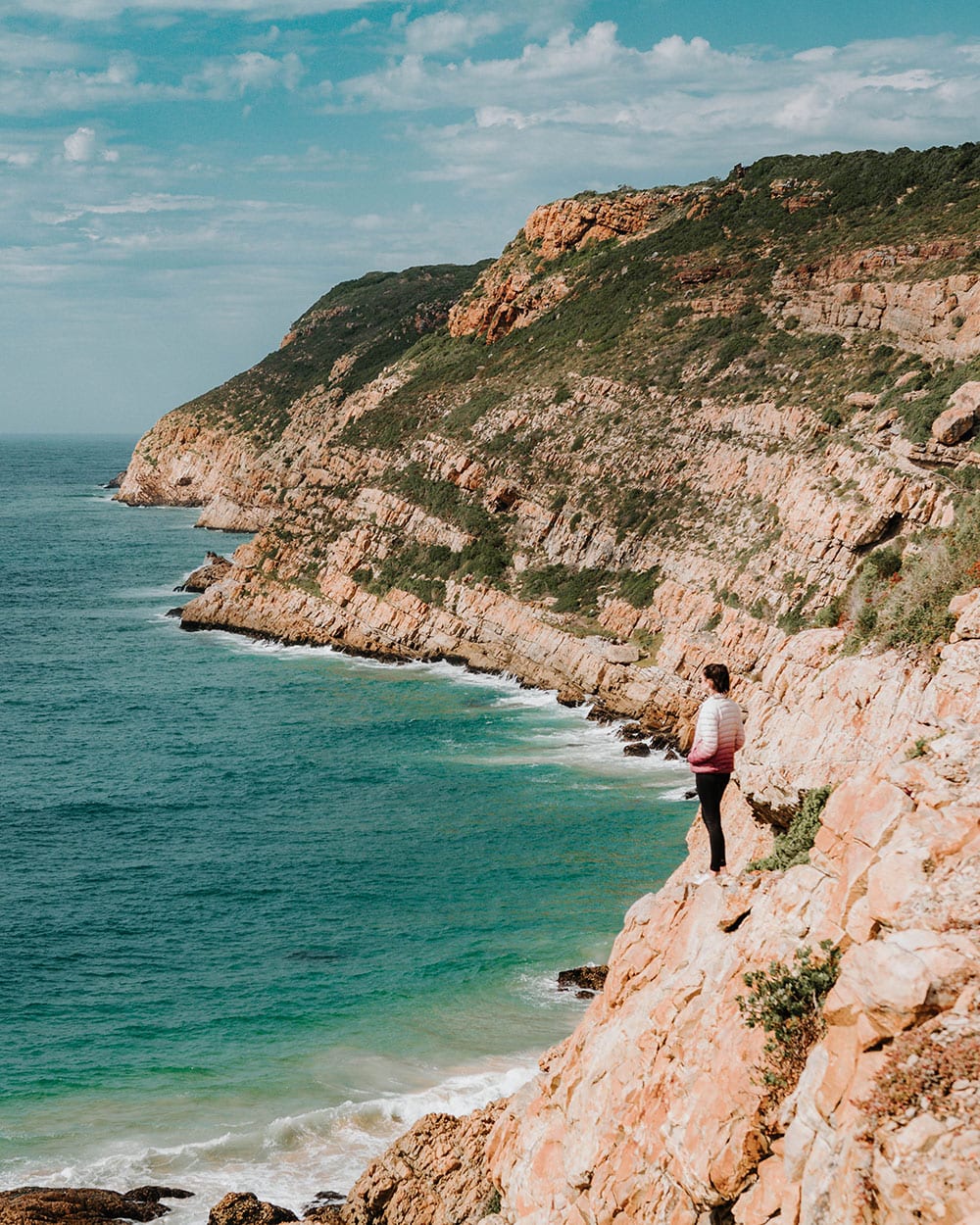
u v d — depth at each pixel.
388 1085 34.53
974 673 14.81
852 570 67.94
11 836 57.94
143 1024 38.66
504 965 42.50
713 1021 11.89
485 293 160.75
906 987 8.63
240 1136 32.06
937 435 66.62
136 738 77.00
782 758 18.33
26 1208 27.25
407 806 62.19
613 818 59.25
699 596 80.06
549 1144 15.12
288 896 50.06
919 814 10.69
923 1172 7.74
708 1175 10.70
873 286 93.94
